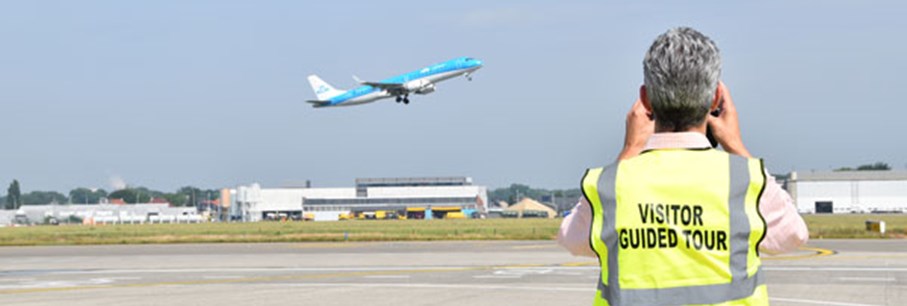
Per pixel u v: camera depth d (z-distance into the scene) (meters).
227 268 42.81
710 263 5.50
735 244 5.50
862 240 65.00
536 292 29.59
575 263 42.97
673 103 5.55
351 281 34.62
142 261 49.19
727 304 5.50
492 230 107.81
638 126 5.88
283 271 40.38
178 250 61.25
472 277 35.69
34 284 35.25
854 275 34.50
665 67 5.50
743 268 5.51
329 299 28.08
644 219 5.60
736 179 5.56
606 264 5.72
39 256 56.69
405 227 134.12
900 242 61.22
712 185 5.55
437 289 30.89
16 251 64.19
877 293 28.23
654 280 5.56
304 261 47.06
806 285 30.78
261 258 50.06
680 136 5.71
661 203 5.59
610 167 5.84
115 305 27.06
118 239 78.06
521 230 104.81
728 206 5.52
